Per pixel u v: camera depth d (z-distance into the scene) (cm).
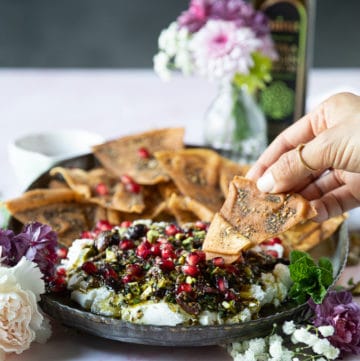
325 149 179
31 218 231
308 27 308
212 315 174
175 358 179
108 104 415
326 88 438
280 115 315
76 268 190
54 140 299
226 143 297
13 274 174
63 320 179
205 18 291
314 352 180
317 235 226
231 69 278
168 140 278
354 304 182
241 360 173
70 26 617
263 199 191
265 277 188
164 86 456
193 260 179
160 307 172
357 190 211
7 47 618
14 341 172
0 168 315
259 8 307
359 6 607
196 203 238
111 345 184
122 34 620
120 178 259
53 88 449
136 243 195
